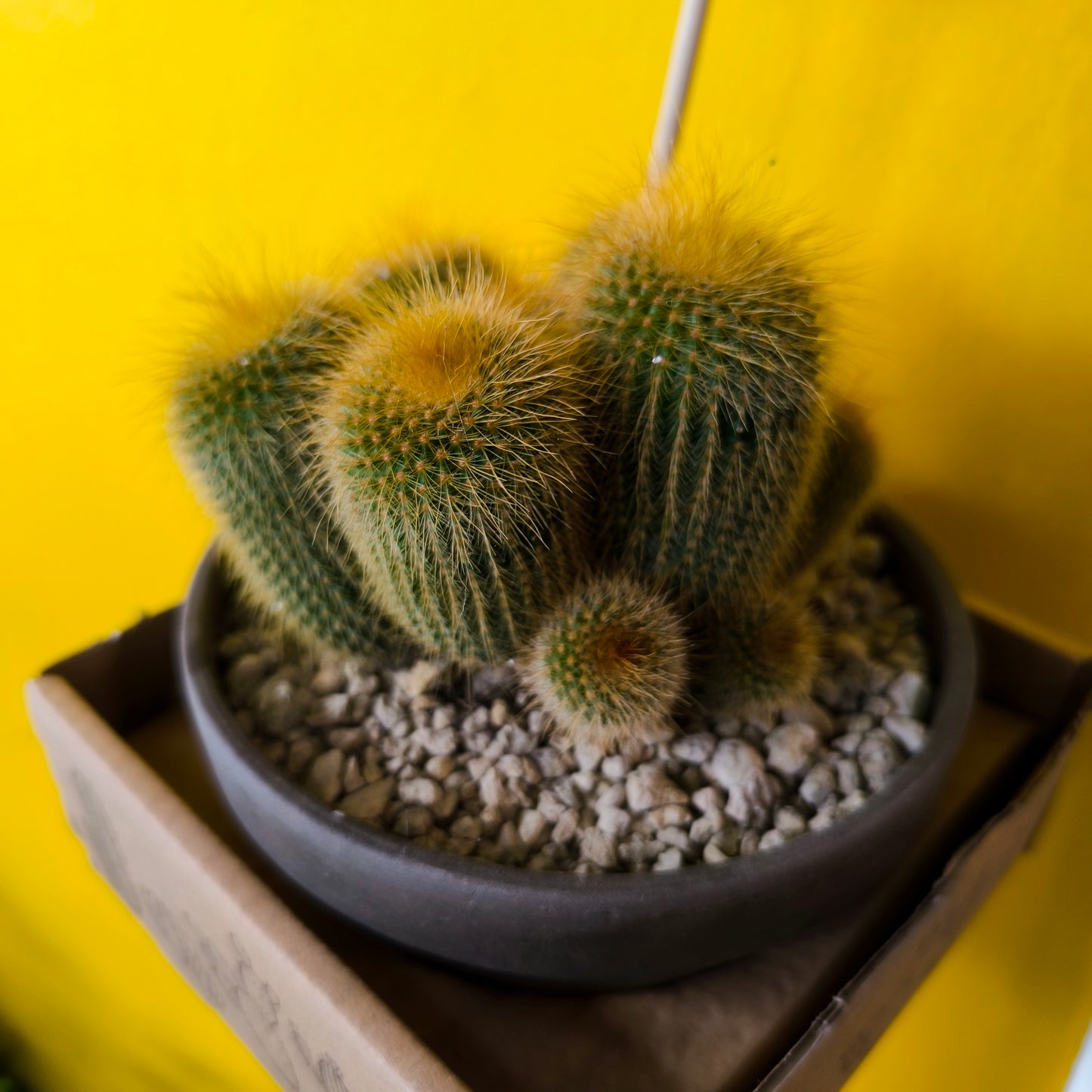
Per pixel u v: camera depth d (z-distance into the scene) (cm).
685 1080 38
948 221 51
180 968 47
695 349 37
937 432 55
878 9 48
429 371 37
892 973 39
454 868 37
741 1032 40
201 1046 66
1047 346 51
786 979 41
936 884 41
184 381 41
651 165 45
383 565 40
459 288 43
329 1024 37
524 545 39
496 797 42
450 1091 35
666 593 42
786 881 38
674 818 41
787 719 44
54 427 64
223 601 48
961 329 52
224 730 40
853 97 50
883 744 43
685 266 38
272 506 42
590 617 40
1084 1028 60
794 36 51
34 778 69
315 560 43
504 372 37
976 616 52
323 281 43
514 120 57
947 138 49
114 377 63
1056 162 47
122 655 48
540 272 45
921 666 47
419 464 37
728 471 39
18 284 60
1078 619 55
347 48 55
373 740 44
